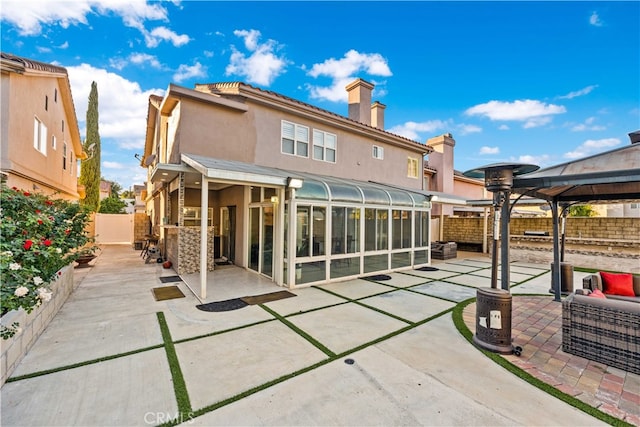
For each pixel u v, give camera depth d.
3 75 8.43
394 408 3.24
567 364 4.27
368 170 15.49
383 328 5.60
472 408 3.25
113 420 2.96
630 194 6.79
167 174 10.23
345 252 9.88
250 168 8.70
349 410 3.20
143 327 5.45
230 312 6.39
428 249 13.18
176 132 10.47
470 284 9.50
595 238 13.66
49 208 6.43
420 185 18.69
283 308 6.72
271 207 9.69
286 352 4.55
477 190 26.91
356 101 16.50
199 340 4.93
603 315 4.29
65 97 14.60
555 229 7.70
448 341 5.05
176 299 7.30
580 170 5.03
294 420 3.03
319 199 9.08
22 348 4.14
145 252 15.55
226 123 10.80
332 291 8.33
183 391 3.48
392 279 10.12
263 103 11.53
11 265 3.73
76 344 4.67
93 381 3.64
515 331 5.55
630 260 12.18
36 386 3.50
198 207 13.87
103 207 31.17
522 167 4.82
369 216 10.66
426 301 7.46
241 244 11.81
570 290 8.33
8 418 2.94
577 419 3.08
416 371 4.04
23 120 9.56
